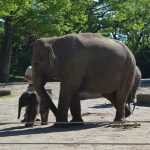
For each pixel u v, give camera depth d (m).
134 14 57.12
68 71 14.54
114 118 16.59
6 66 49.72
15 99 26.94
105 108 21.11
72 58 14.55
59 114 14.49
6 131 13.62
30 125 14.60
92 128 13.97
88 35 15.17
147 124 14.70
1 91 30.08
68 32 54.03
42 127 14.52
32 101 14.57
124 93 15.66
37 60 14.54
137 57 65.81
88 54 14.79
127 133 12.73
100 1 55.97
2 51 49.81
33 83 14.71
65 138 11.98
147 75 65.38
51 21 46.84
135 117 17.20
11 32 49.22
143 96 23.08
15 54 61.72
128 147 10.39
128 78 15.67
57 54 14.55
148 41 71.25
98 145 10.67
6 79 49.38
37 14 46.44
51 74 14.64
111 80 15.23
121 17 56.12
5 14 39.72
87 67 14.80
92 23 56.53
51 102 14.71
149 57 65.62
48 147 10.52
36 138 12.06
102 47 15.05
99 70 14.95
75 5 50.69
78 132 13.12
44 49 14.46
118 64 15.27
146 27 68.75
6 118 17.69
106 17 56.56
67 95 14.51
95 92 15.18
